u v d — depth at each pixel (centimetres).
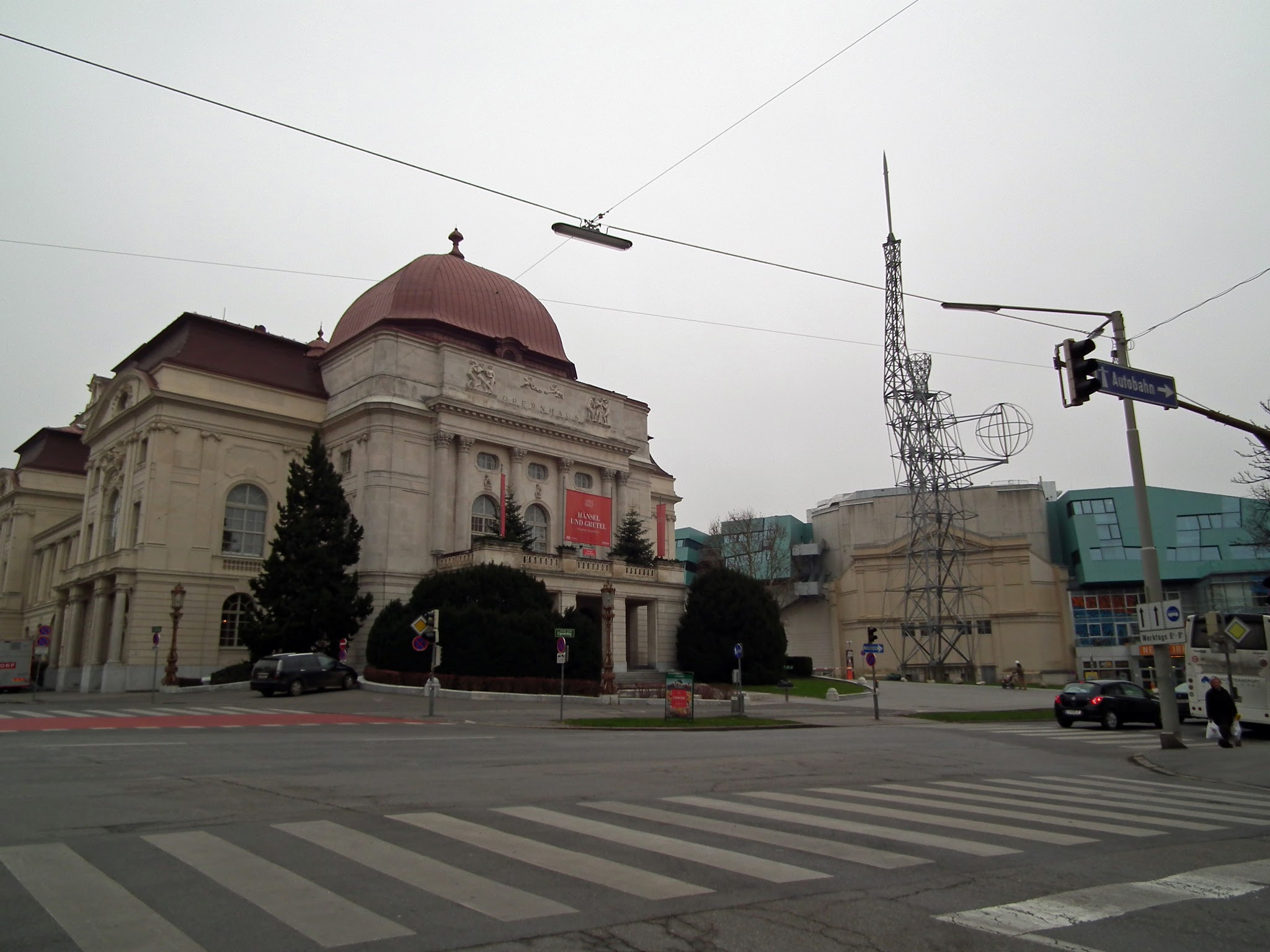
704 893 661
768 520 9569
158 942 539
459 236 6284
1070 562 8206
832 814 1037
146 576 4553
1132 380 1739
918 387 7588
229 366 5100
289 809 988
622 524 5966
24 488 7381
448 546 4956
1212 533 7562
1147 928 598
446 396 5038
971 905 647
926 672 7250
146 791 1098
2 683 4669
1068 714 2973
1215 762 1814
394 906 616
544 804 1062
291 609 4291
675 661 5397
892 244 7638
